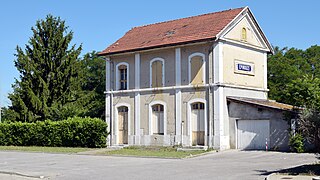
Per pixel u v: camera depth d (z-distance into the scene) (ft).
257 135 100.58
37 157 99.14
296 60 175.01
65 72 155.12
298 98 92.32
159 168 71.82
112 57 122.93
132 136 117.39
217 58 103.14
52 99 154.71
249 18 112.47
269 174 59.88
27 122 145.48
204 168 70.13
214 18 111.86
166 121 111.04
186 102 107.65
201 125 105.60
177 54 109.60
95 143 121.80
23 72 154.20
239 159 83.61
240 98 106.22
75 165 80.43
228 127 104.47
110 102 122.52
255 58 114.83
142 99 115.85
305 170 62.03
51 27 155.94
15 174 69.21
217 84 102.47
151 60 114.62
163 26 122.21
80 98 159.22
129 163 82.02
